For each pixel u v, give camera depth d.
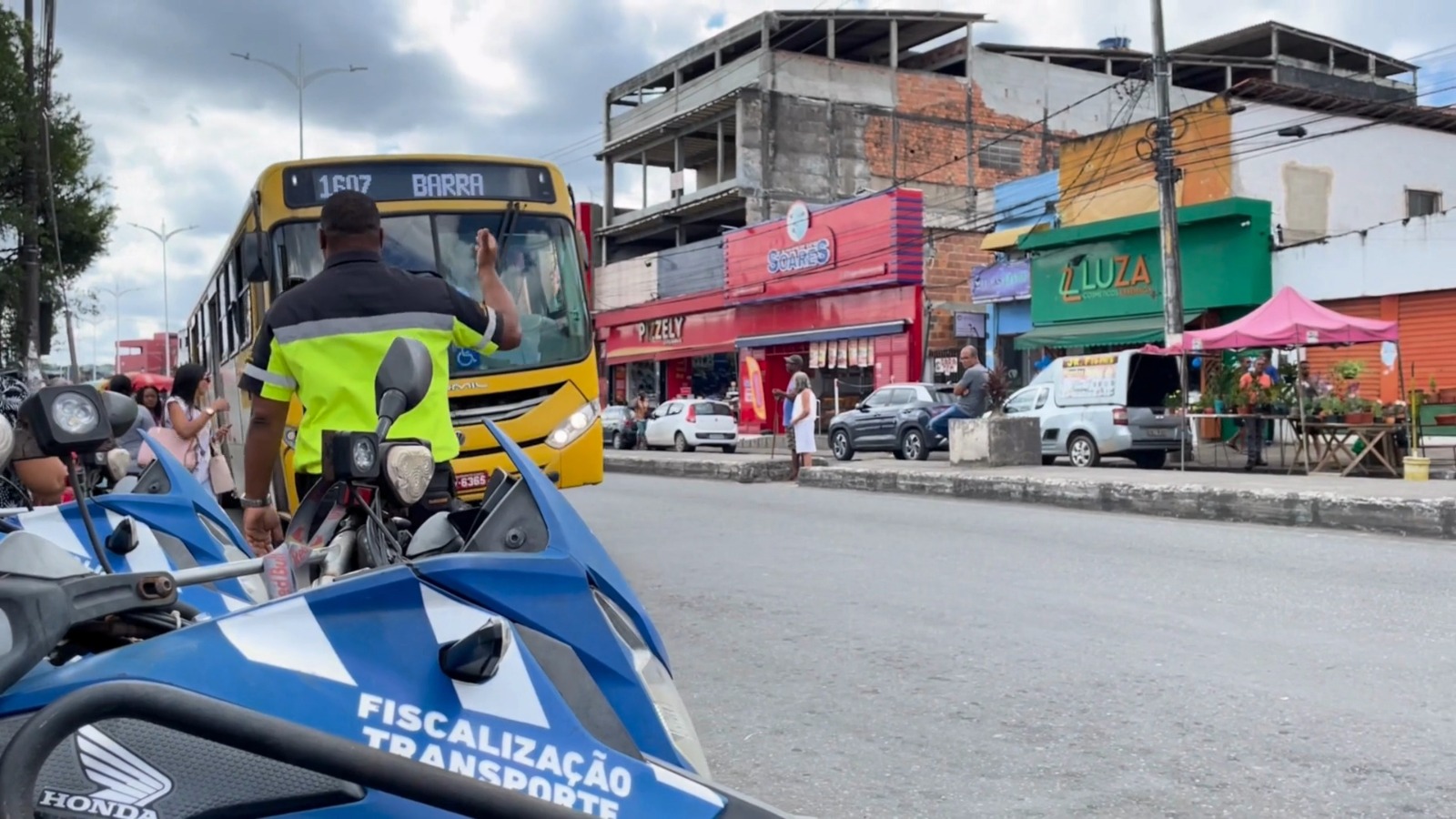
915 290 30.28
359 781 1.82
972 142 44.50
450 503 3.33
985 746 4.48
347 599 2.03
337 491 2.84
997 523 11.37
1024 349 28.45
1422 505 10.06
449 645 2.07
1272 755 4.28
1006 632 6.37
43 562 2.05
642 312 43.00
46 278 25.14
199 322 17.98
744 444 33.06
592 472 8.69
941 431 21.67
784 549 9.83
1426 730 4.53
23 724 1.81
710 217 44.78
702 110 43.12
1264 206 22.78
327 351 3.25
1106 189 26.00
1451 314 20.41
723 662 5.88
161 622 2.29
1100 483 12.77
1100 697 5.08
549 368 8.52
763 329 36.34
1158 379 18.67
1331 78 41.94
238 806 1.95
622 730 2.25
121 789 1.89
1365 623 6.42
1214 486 12.00
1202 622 6.52
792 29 44.28
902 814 3.83
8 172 23.84
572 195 9.12
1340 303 22.14
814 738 4.64
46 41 21.64
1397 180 25.27
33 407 2.02
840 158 42.62
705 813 2.20
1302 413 15.54
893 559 9.09
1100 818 3.74
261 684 1.89
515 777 2.04
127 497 3.62
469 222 8.70
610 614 2.53
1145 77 29.41
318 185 8.56
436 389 3.35
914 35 45.31
